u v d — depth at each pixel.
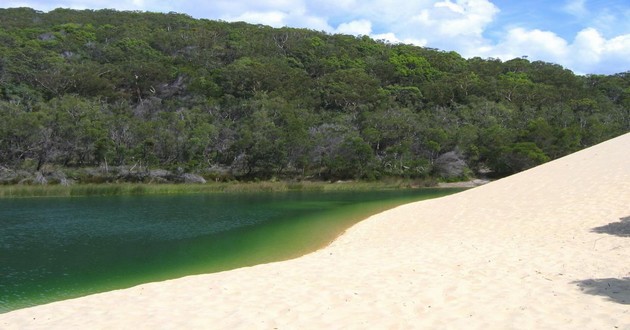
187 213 28.28
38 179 40.56
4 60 65.25
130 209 30.05
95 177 43.41
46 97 63.66
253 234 21.36
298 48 95.50
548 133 55.41
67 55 78.25
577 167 26.06
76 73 67.44
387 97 74.88
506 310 7.86
